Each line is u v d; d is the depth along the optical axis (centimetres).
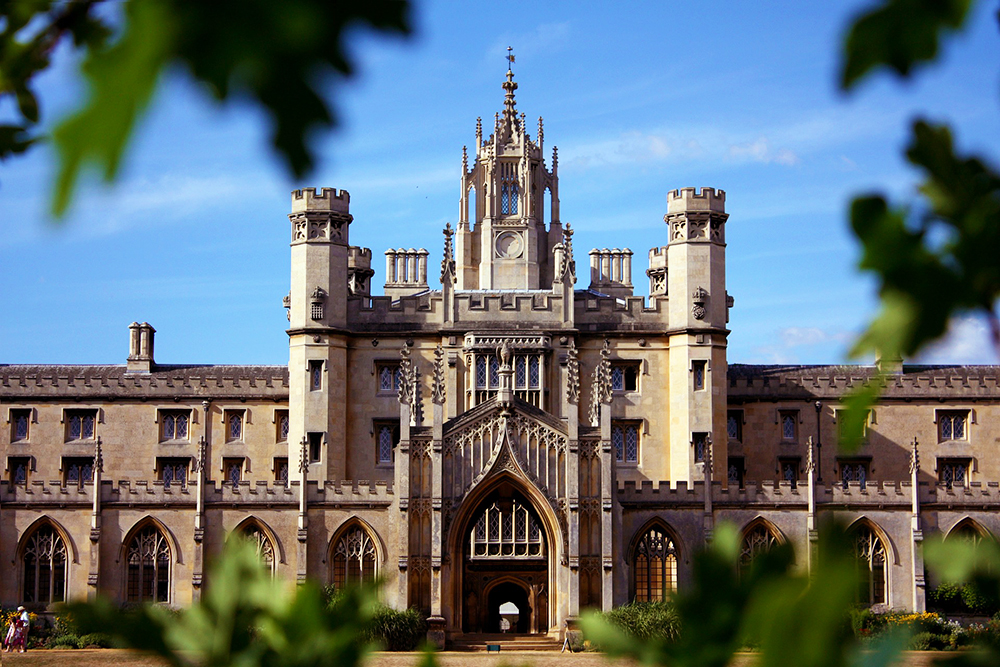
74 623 448
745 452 7950
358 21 316
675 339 7481
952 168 354
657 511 6444
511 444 6316
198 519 6469
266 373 8531
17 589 6462
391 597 6234
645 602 6134
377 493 6481
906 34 327
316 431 7356
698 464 7312
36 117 442
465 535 6338
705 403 7362
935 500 6488
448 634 6131
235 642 465
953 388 7938
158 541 6519
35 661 4856
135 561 6506
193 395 8138
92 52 306
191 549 6481
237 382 8169
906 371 8150
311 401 7388
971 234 351
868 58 331
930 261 354
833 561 360
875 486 6494
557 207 8756
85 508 6531
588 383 7500
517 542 6975
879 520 6450
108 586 6475
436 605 6125
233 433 8138
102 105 293
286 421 8144
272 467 8081
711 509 6438
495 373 7438
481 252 8450
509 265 8362
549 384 7469
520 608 7450
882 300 359
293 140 310
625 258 9762
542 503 6256
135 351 8419
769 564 391
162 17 304
